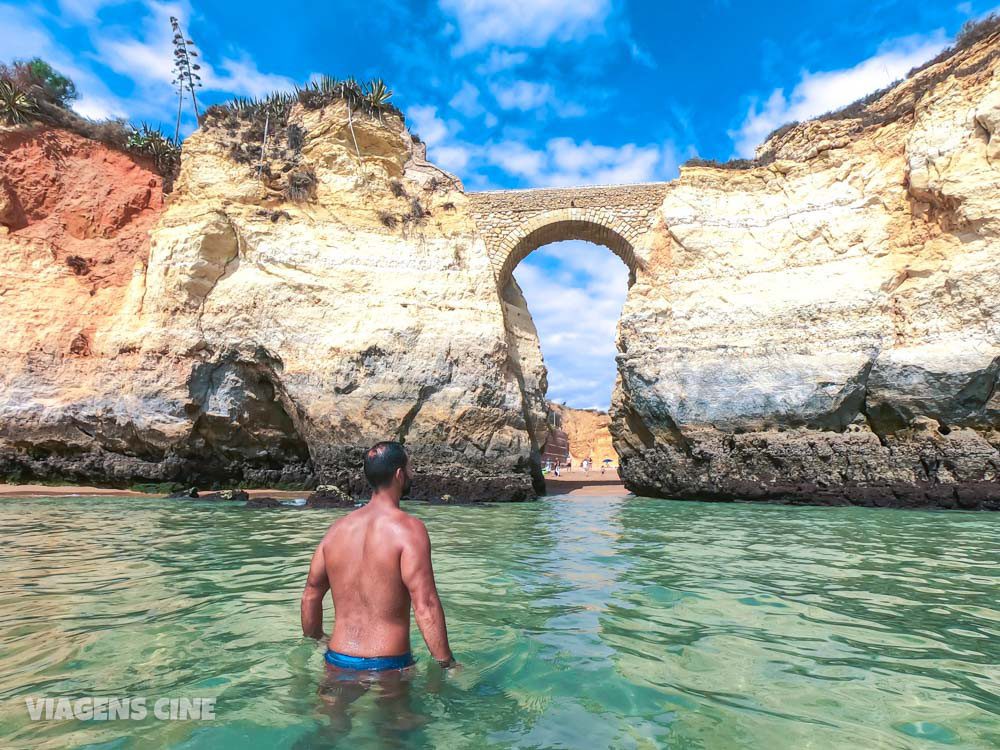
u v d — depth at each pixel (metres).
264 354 20.05
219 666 3.37
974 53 18.14
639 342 21.31
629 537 9.44
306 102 23.41
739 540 8.99
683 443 19.95
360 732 2.58
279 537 8.81
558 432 60.34
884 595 5.26
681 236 21.53
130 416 19.25
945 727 2.76
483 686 3.13
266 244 20.81
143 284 21.08
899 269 17.98
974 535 9.41
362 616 3.11
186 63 31.56
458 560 7.16
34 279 21.39
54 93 26.38
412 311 20.78
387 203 22.47
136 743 2.46
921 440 16.28
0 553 7.36
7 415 19.23
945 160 17.14
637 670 3.43
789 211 20.64
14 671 3.32
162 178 25.34
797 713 2.89
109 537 8.78
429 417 19.70
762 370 18.97
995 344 15.52
